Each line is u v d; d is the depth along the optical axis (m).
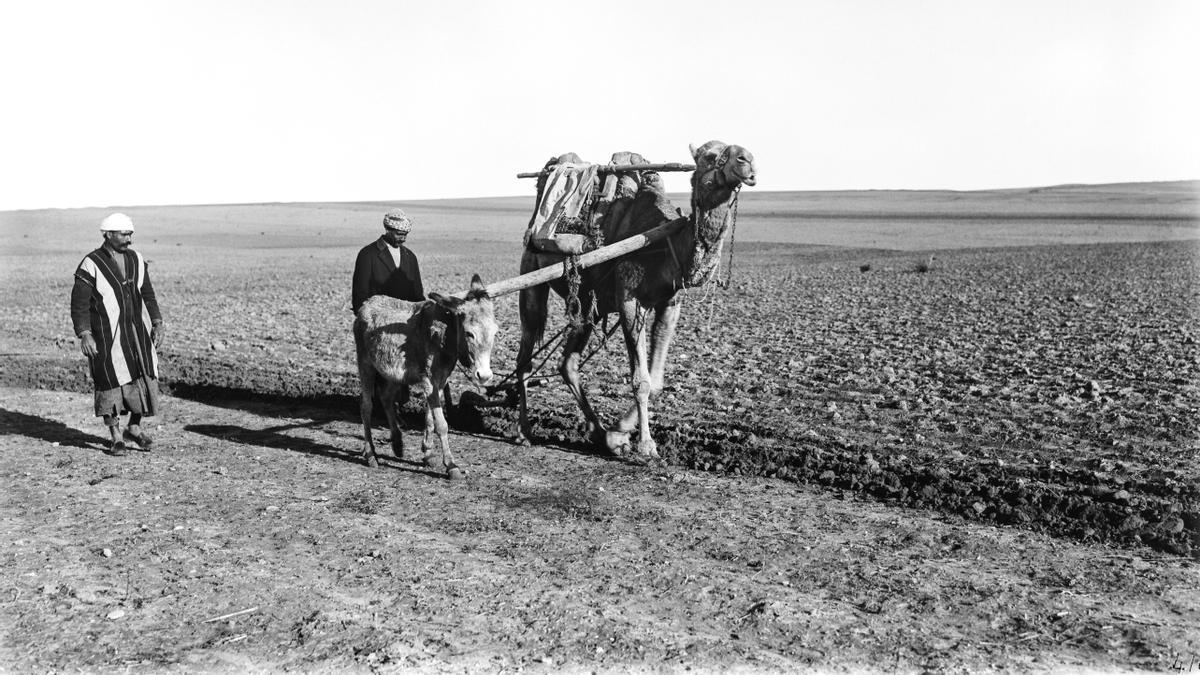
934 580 6.25
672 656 5.17
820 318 21.28
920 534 7.15
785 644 5.32
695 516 7.65
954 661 5.09
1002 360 14.60
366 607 5.84
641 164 9.70
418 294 10.34
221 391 13.91
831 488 8.44
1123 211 102.38
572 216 9.73
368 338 9.25
